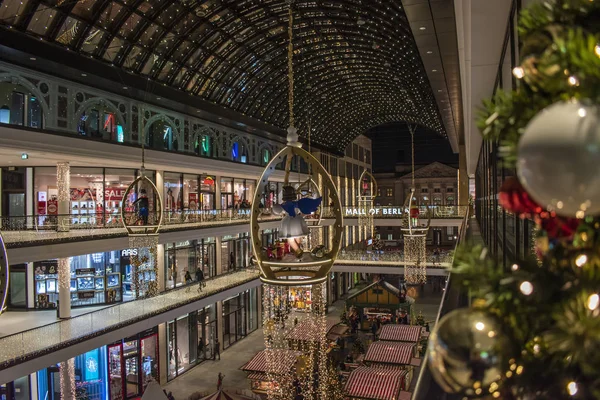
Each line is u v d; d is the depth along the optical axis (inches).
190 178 1256.2
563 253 59.9
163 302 874.8
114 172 1047.6
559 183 49.0
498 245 342.0
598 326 46.8
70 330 681.6
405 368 837.8
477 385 57.9
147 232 634.2
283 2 992.9
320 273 246.8
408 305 1274.6
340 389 705.0
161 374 1013.2
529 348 57.2
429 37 703.7
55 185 970.1
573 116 48.1
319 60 1408.7
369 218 1658.5
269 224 1407.5
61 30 738.8
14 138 694.5
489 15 224.5
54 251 716.7
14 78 727.7
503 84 275.6
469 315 59.7
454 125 1643.7
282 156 254.2
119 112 933.2
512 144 60.5
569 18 57.6
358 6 987.9
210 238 1300.4
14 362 594.6
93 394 892.0
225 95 1256.2
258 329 1470.2
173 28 920.9
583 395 53.0
